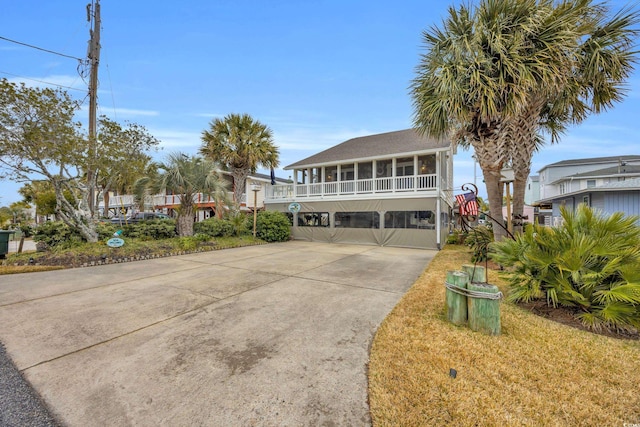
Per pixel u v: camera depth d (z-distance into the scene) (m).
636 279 3.09
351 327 3.41
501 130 6.30
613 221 3.72
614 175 18.59
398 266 7.42
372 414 1.94
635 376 2.36
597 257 3.49
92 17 9.91
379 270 6.88
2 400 2.10
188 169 10.91
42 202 17.78
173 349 2.87
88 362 2.63
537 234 3.99
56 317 3.74
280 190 16.59
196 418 1.92
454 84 5.89
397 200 12.45
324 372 2.45
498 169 6.78
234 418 1.92
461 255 9.09
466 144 8.76
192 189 11.04
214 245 11.02
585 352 2.73
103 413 1.97
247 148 14.77
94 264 7.43
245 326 3.45
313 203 14.79
